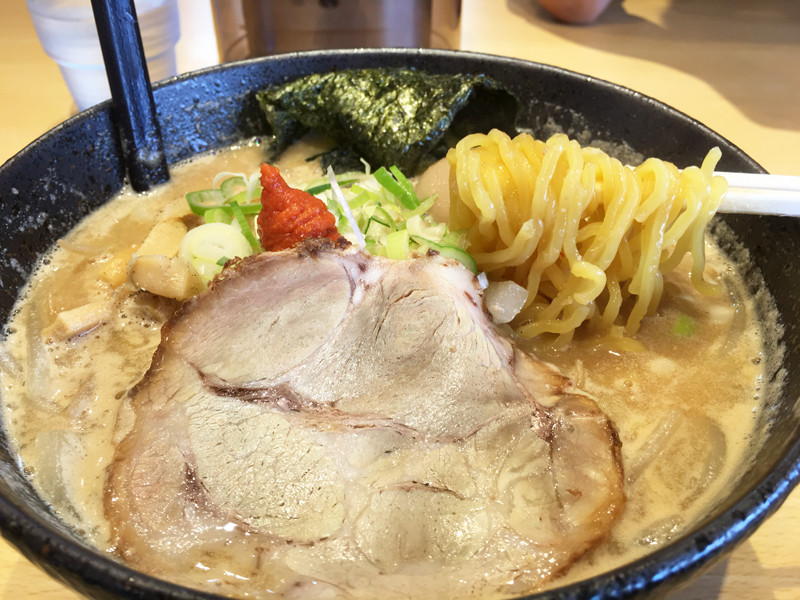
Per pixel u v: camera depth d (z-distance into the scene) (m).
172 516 0.15
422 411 0.16
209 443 0.16
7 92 0.32
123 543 0.14
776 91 0.33
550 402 0.17
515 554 0.14
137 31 0.22
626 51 0.36
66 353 0.19
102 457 0.17
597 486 0.15
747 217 0.21
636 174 0.19
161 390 0.16
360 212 0.22
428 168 0.24
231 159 0.27
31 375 0.19
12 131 0.30
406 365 0.17
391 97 0.26
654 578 0.11
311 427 0.16
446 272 0.18
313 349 0.17
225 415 0.16
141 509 0.15
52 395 0.18
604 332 0.20
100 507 0.15
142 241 0.23
